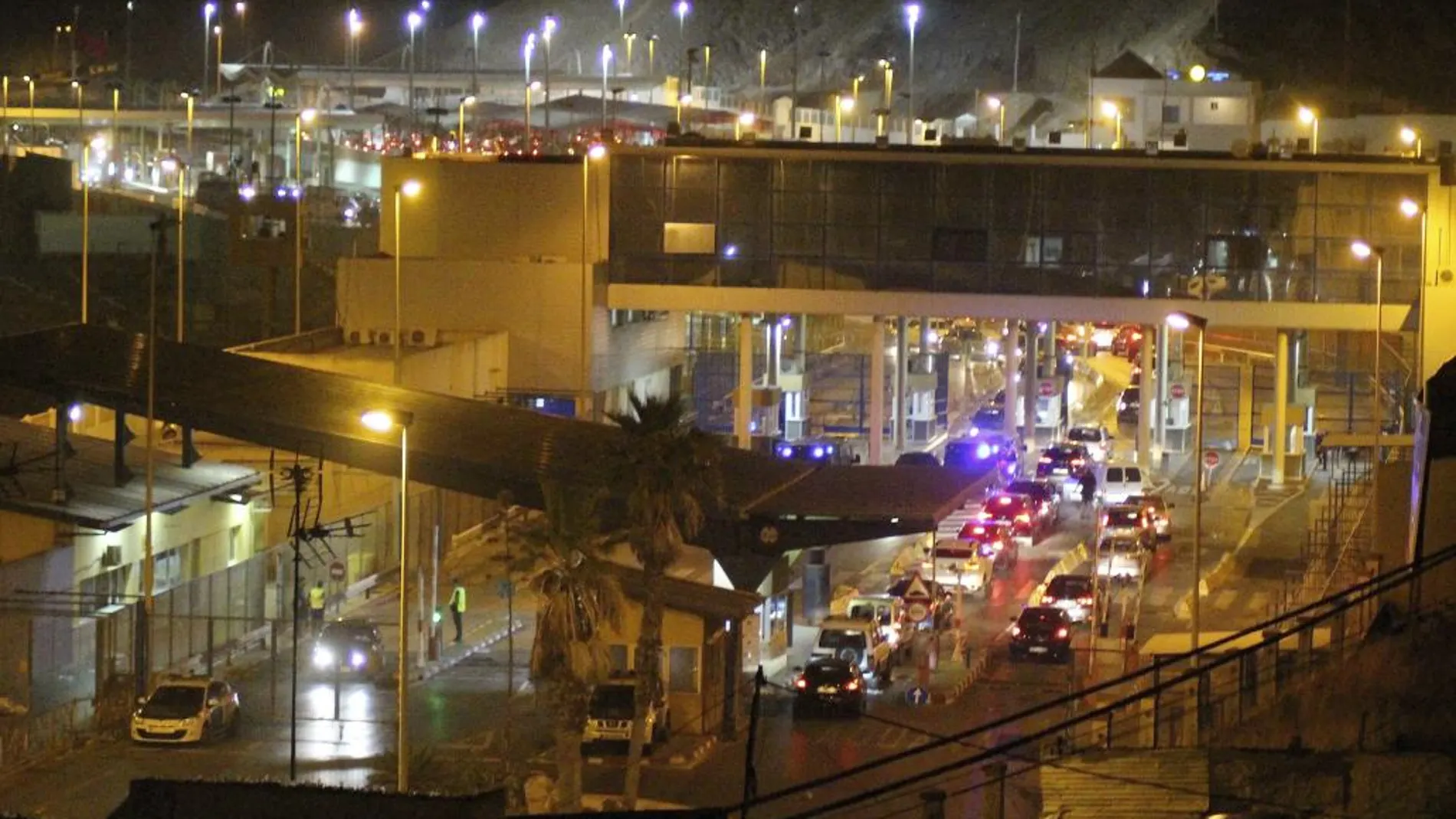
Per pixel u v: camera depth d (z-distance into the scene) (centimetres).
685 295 17975
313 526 12606
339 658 10619
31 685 9812
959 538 14400
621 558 11100
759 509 10575
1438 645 4831
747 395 17988
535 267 17650
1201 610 12231
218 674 11212
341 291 17662
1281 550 14462
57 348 12650
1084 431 19875
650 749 9419
